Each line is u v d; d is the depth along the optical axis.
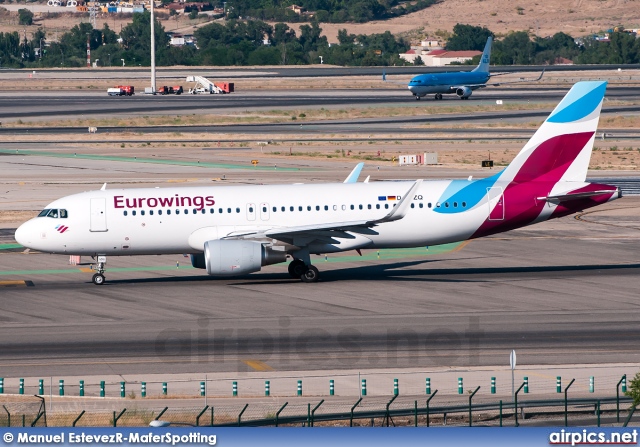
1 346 181.50
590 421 136.75
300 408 141.38
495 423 136.88
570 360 169.38
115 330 193.12
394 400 146.00
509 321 197.88
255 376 161.25
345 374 162.00
